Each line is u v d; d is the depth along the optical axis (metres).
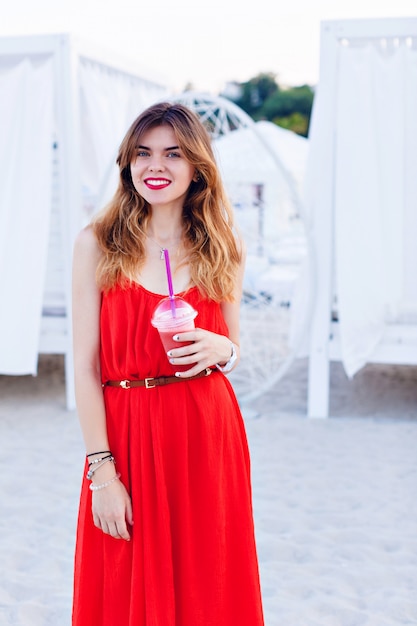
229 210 2.08
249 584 1.91
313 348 5.42
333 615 2.78
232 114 5.49
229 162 6.91
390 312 5.32
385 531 3.53
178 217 2.00
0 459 4.54
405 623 2.73
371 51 5.02
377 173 5.11
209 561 1.84
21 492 4.01
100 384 1.88
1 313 5.40
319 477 4.25
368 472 4.32
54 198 5.82
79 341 1.88
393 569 3.16
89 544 1.87
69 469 4.37
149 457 1.81
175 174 1.89
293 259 9.16
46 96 5.24
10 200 5.34
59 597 2.91
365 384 6.61
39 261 5.38
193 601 1.83
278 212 9.87
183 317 1.77
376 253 5.19
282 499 3.92
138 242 1.90
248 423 5.33
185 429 1.83
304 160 10.20
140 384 1.84
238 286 2.12
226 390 1.97
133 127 1.90
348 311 5.23
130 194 1.96
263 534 3.48
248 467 2.03
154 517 1.80
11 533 3.49
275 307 7.71
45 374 6.99
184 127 1.89
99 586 1.88
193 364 1.85
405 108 5.07
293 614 2.78
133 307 1.84
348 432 5.11
